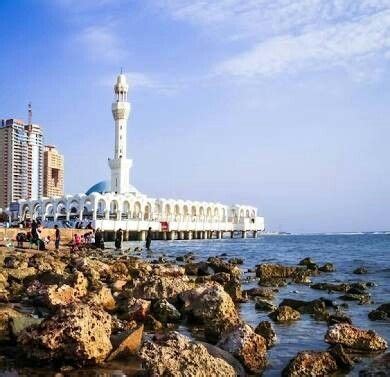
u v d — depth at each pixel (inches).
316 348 510.6
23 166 7554.1
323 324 637.9
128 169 5551.2
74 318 431.5
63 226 3855.8
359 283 1103.6
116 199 4404.5
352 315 722.2
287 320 660.7
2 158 7381.9
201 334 558.9
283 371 425.7
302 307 733.9
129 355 450.0
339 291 1002.7
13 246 2043.6
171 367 372.5
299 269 1346.0
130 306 633.6
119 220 4202.8
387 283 1209.4
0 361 432.8
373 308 789.9
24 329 458.6
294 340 548.4
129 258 1801.2
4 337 491.5
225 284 834.8
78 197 4311.0
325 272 1536.7
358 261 2102.6
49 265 1097.4
